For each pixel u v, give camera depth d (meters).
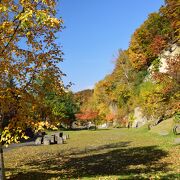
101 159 20.53
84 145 30.95
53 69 12.78
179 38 55.34
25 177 15.20
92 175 14.98
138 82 71.88
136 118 63.19
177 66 26.17
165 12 66.44
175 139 27.27
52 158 22.33
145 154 21.81
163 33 61.91
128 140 33.81
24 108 11.69
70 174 15.52
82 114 76.75
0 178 11.88
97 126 84.12
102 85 91.31
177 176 13.73
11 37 11.20
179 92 26.45
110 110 85.19
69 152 25.66
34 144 33.69
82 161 20.05
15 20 10.90
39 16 9.94
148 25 72.19
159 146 25.89
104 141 34.34
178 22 58.06
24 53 12.41
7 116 11.77
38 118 11.82
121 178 13.73
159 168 16.17
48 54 12.62
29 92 12.36
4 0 10.59
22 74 12.21
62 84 13.06
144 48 73.06
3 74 11.81
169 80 26.78
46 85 12.73
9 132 11.10
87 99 108.25
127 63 82.38
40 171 16.81
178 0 60.25
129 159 19.89
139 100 61.72
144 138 34.72
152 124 44.25
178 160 18.41
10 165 19.66
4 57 11.58
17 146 32.06
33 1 10.87
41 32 12.20
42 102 12.34
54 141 33.66
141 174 14.59
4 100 11.21
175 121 37.03
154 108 39.47
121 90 76.81
